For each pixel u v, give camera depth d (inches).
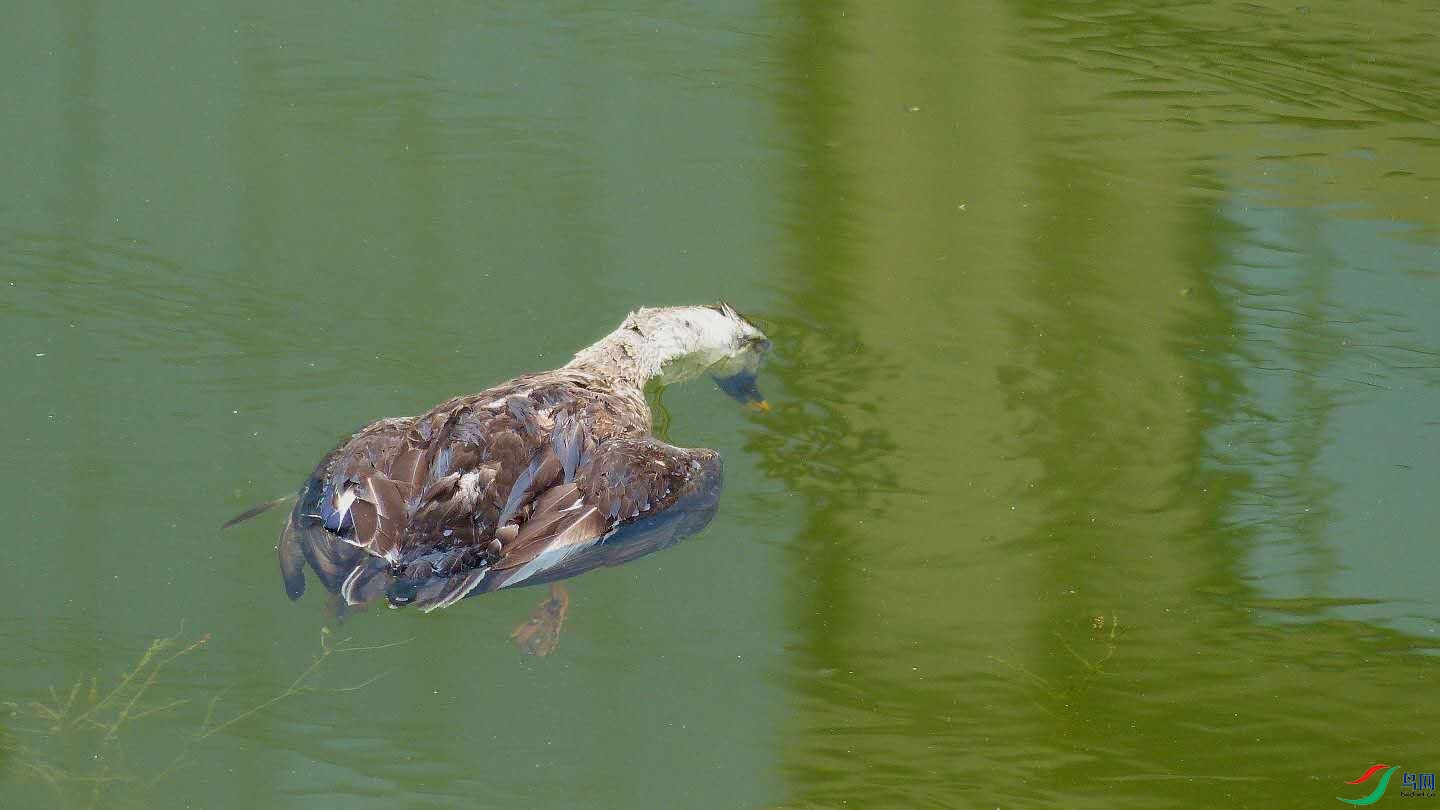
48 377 380.2
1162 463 381.4
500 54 598.2
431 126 537.0
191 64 566.9
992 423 396.2
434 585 312.3
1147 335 435.5
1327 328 439.8
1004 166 531.5
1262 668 317.4
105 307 412.2
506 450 339.3
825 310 446.3
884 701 305.9
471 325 423.2
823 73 600.4
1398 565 347.3
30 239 439.8
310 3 631.8
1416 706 306.8
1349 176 528.4
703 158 529.0
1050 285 459.8
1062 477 375.2
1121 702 307.4
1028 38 640.4
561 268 455.8
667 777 282.8
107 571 320.8
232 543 332.5
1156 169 532.4
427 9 635.5
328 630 314.3
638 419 381.7
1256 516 362.3
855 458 381.1
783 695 306.2
